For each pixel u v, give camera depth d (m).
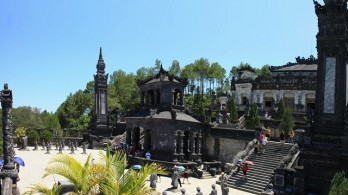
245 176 33.84
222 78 108.88
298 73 70.25
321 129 30.55
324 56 31.39
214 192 23.06
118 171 13.34
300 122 55.97
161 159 42.44
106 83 68.38
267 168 34.38
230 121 58.00
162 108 45.69
